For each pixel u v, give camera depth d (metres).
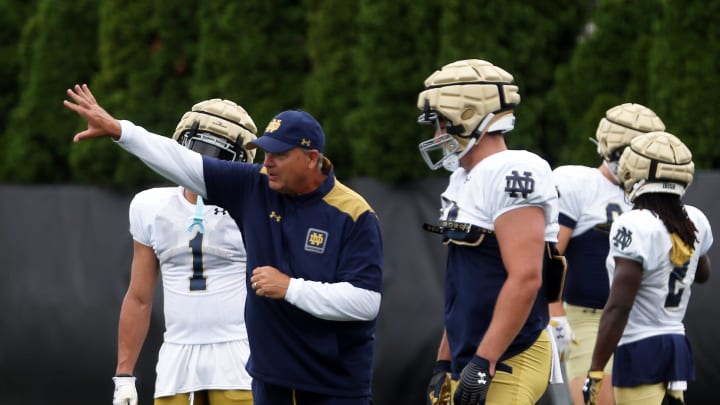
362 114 29.38
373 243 16.45
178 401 19.12
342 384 16.58
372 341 16.95
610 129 22.16
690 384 25.86
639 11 28.55
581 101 28.83
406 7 29.14
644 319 19.11
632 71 28.44
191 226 19.09
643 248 18.39
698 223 19.70
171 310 19.25
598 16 28.84
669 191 18.66
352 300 16.05
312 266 16.31
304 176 16.25
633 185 18.92
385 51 29.14
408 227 28.58
